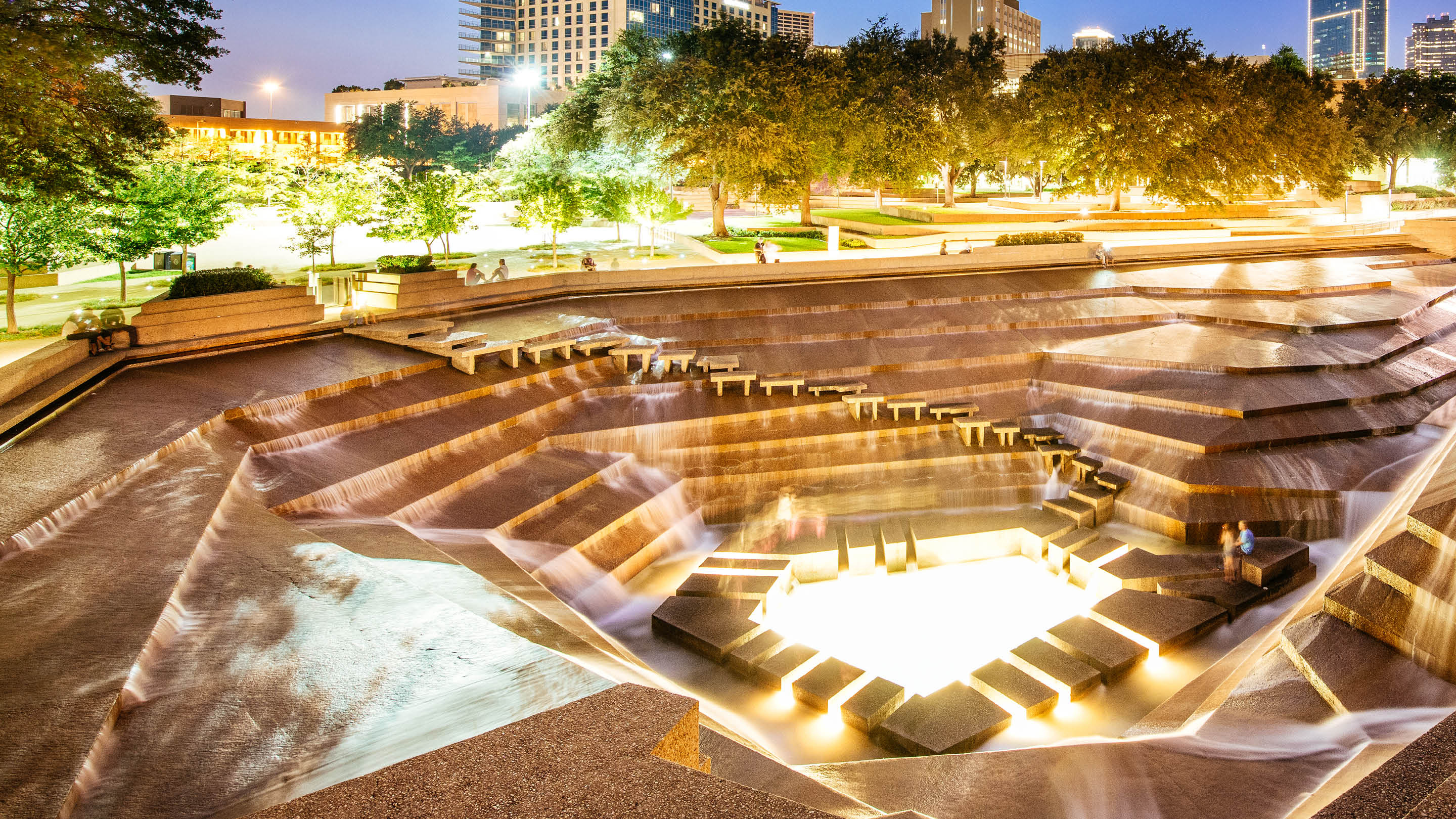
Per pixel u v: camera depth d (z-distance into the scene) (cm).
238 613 763
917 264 2925
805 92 3950
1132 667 1156
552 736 435
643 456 1725
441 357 1803
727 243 3962
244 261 3597
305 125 11619
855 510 1684
